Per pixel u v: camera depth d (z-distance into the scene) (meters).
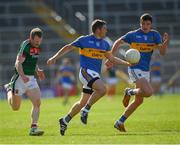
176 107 74.50
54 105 86.88
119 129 40.59
